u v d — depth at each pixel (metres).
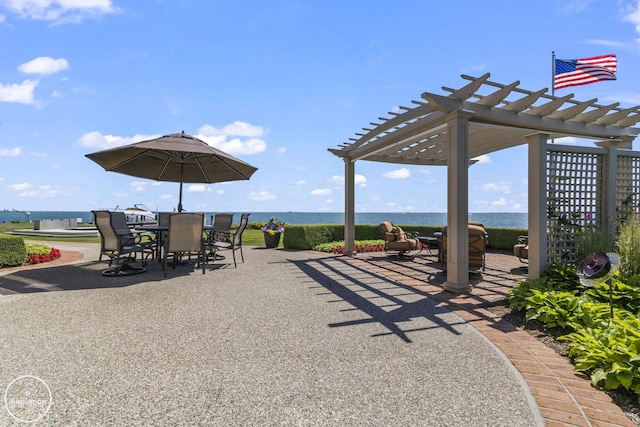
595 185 5.24
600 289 3.60
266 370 2.26
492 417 1.72
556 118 5.41
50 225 18.09
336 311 3.65
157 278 5.39
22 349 2.55
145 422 1.67
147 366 2.29
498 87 4.41
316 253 8.89
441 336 2.93
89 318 3.30
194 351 2.55
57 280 5.12
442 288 4.80
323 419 1.71
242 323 3.22
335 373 2.22
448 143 4.70
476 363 2.38
